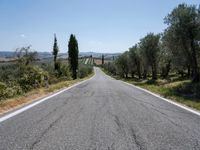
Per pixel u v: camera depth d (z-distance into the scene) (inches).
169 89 884.0
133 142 238.5
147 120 343.0
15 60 962.7
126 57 3284.9
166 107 470.6
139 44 1923.0
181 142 239.9
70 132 273.6
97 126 303.4
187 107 475.8
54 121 330.0
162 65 1999.3
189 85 925.8
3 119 341.1
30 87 828.0
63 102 525.0
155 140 245.9
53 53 2272.4
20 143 232.5
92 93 738.2
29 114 380.2
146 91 852.0
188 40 1074.1
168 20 1109.1
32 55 983.0
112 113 394.6
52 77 1279.5
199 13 1063.0
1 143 232.4
